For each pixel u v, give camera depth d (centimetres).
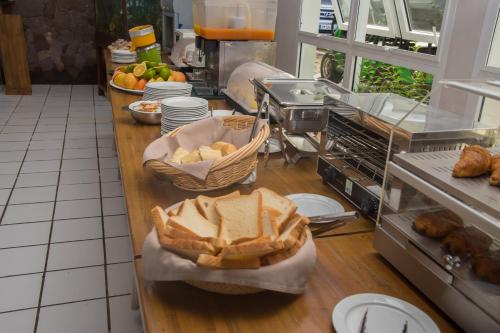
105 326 181
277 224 96
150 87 233
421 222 95
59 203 280
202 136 159
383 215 106
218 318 87
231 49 262
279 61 427
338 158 141
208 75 287
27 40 588
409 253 97
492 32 201
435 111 127
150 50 319
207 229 97
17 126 432
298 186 150
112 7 565
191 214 101
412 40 265
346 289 97
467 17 213
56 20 586
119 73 275
